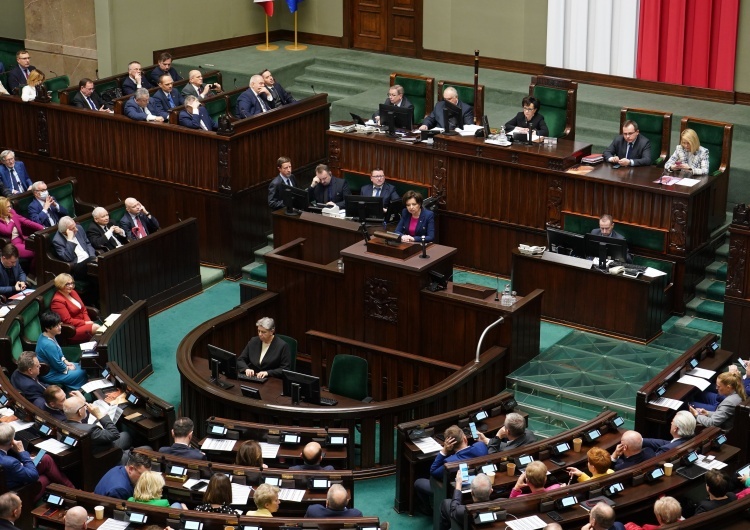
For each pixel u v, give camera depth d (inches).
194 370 437.7
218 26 775.7
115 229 532.1
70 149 621.3
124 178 606.2
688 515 356.5
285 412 409.4
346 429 387.9
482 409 402.6
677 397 412.5
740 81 649.0
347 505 356.8
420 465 391.9
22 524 361.7
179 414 463.2
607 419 388.2
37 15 758.5
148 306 538.3
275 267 506.3
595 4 673.0
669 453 359.3
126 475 357.4
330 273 491.5
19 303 471.8
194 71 642.8
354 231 522.9
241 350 495.5
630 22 663.8
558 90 574.9
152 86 672.4
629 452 364.5
